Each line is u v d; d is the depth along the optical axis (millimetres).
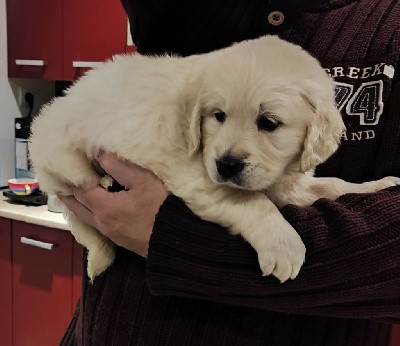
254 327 840
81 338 1015
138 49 1133
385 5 962
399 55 895
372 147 908
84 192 926
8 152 2799
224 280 739
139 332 888
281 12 986
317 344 866
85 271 1057
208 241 764
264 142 868
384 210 735
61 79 2570
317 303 723
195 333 848
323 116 884
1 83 2695
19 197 2475
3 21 2639
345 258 708
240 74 855
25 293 2428
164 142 898
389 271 704
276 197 937
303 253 728
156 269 773
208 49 1044
